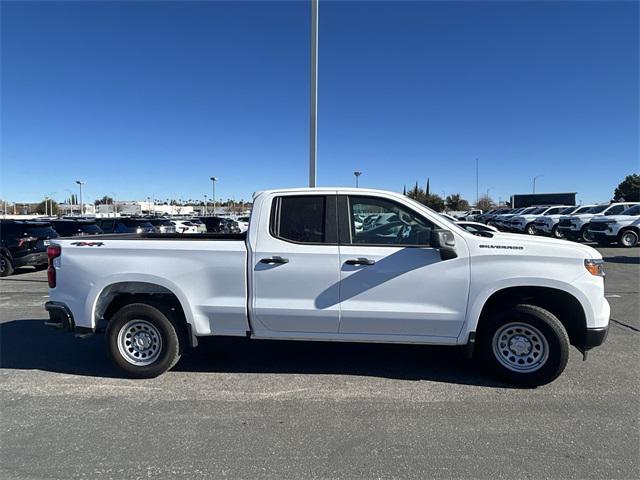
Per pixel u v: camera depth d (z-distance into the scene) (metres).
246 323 4.80
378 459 3.32
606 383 4.74
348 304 4.63
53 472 3.17
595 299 4.43
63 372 5.15
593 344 4.46
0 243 13.77
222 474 3.14
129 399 4.39
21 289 11.31
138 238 5.42
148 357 4.96
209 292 4.79
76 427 3.82
